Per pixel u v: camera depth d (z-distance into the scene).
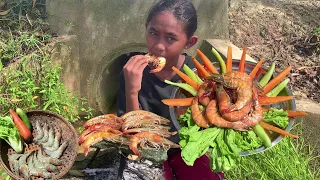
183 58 0.96
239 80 0.71
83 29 1.28
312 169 1.07
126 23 1.27
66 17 1.28
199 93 0.75
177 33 0.91
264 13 1.50
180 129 0.74
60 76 1.25
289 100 0.77
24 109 1.14
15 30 1.27
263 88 0.77
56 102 1.20
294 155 0.99
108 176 0.98
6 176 0.96
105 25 1.27
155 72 0.93
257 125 0.71
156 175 0.92
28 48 1.21
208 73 0.78
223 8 1.26
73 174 0.97
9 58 1.19
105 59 1.31
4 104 1.12
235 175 0.96
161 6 0.91
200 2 1.24
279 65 1.31
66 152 0.83
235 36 1.40
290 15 1.50
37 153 0.82
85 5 1.26
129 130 0.77
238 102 0.70
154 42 0.93
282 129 0.74
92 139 0.75
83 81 1.33
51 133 0.84
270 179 0.96
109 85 1.34
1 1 1.34
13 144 0.81
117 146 0.77
